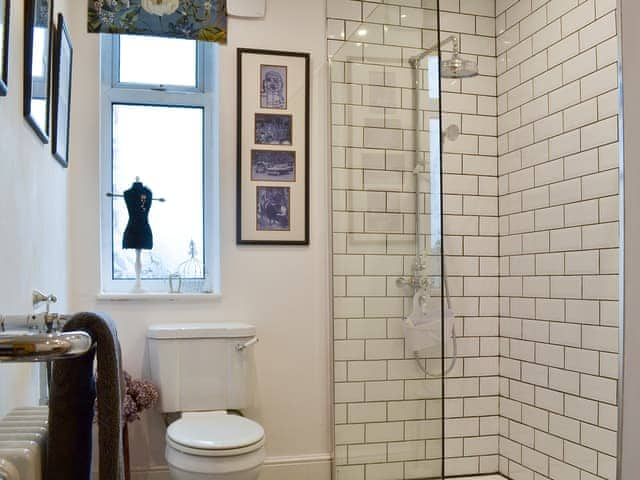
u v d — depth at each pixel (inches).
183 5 109.3
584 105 96.0
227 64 111.1
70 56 95.5
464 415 115.3
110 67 111.0
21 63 56.7
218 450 77.0
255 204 111.3
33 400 61.3
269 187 112.0
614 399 87.7
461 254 116.6
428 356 83.4
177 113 114.3
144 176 112.5
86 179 104.3
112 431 34.2
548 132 104.8
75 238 103.6
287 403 111.2
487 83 119.5
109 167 110.6
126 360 104.6
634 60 28.0
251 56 111.9
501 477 115.0
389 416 92.7
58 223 86.4
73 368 34.3
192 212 114.1
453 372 114.9
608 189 90.1
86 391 35.1
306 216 113.1
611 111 89.9
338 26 109.7
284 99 113.2
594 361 92.1
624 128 28.7
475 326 116.8
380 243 95.5
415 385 86.8
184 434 81.4
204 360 98.8
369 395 98.1
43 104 68.8
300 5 114.6
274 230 111.9
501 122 119.3
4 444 35.0
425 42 83.7
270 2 113.1
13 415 43.8
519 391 111.1
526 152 111.0
